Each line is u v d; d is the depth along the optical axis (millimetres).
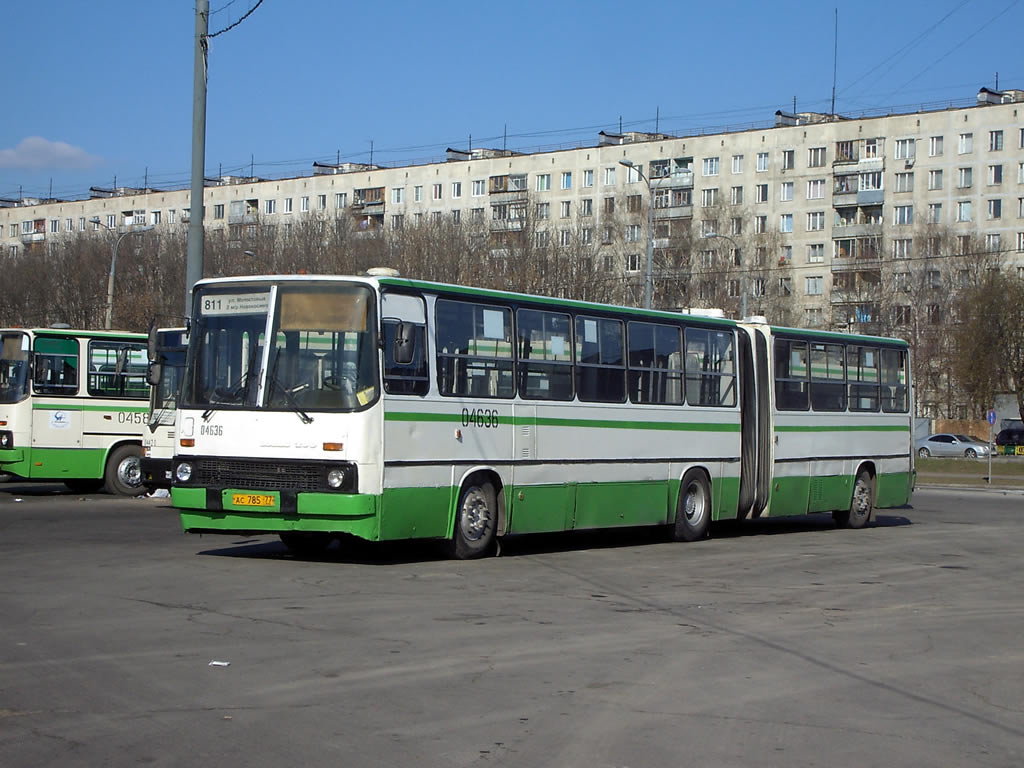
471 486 14938
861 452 22594
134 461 25156
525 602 11586
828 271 82500
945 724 7312
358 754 6266
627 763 6250
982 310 62156
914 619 11367
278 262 57875
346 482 13367
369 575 13195
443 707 7309
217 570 13242
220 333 14141
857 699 7902
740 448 19609
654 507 17891
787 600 12398
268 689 7633
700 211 83938
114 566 13445
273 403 13703
